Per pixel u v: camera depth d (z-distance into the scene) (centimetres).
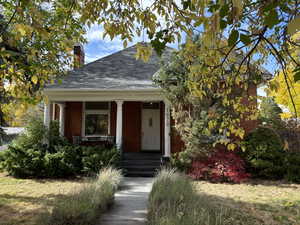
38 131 988
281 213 505
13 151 926
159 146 1220
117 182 693
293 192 703
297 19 116
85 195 471
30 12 216
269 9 151
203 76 328
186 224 336
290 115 955
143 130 1232
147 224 401
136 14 282
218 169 840
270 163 877
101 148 983
